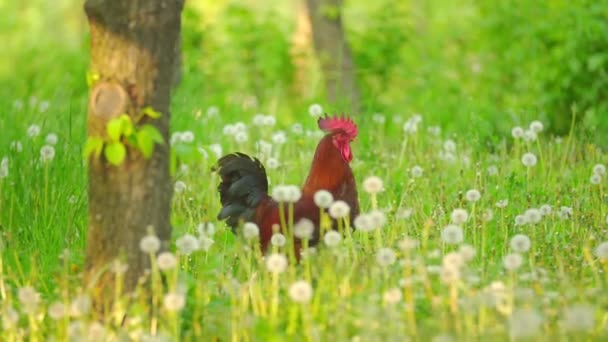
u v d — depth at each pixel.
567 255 11.47
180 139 16.42
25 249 12.02
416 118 18.36
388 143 18.94
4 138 15.76
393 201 14.28
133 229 9.72
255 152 17.44
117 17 9.49
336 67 23.91
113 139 9.34
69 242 12.33
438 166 16.47
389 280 9.75
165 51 9.68
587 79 22.17
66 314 9.18
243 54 26.58
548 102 22.06
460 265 9.17
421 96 23.48
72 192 13.48
